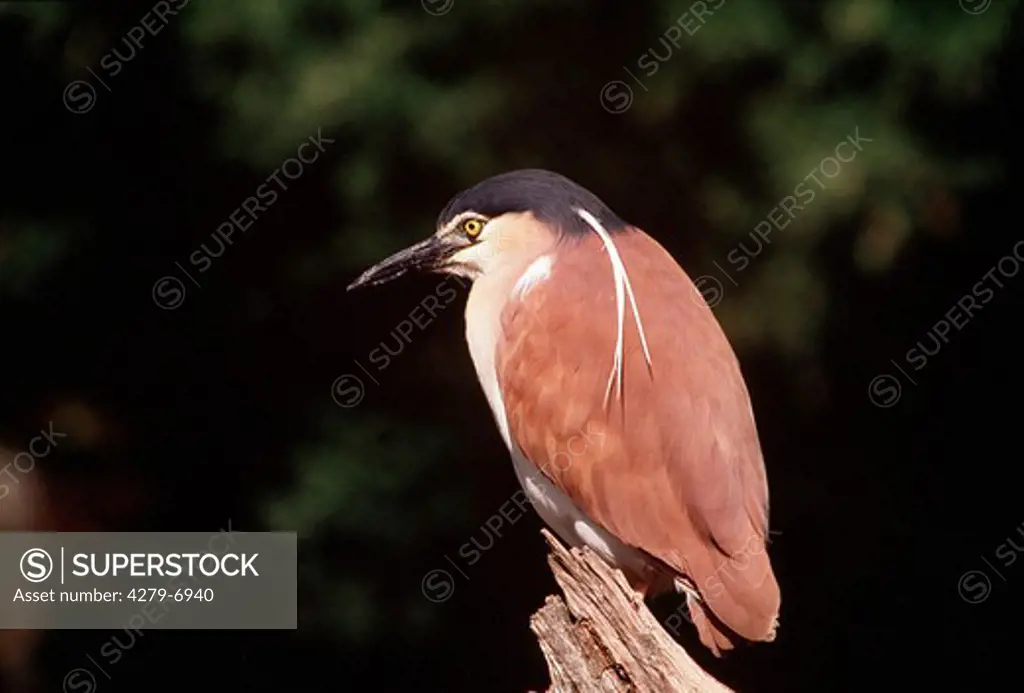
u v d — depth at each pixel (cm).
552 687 716
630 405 856
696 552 834
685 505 838
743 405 866
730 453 841
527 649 1434
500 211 941
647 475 850
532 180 945
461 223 951
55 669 1487
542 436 880
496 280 940
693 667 701
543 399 880
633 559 873
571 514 892
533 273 912
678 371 858
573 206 931
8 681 1480
